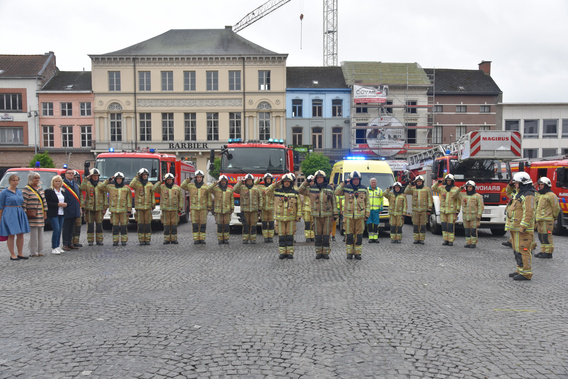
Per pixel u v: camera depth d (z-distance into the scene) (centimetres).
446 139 4628
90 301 648
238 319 563
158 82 4453
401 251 1181
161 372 405
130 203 1288
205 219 1312
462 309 616
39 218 1059
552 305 642
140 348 463
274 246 1269
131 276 828
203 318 567
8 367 414
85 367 416
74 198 1164
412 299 669
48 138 4534
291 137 4522
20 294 688
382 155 4484
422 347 472
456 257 1082
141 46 4541
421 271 895
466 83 4759
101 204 1268
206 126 4488
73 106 4503
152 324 542
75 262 981
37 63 4697
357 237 1035
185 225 1972
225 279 806
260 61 4462
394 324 547
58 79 4684
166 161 1722
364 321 558
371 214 1375
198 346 470
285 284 767
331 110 4534
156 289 725
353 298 673
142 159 1675
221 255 1095
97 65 4431
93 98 4466
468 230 1259
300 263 984
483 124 4644
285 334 509
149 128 4488
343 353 453
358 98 4372
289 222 1043
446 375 404
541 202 1078
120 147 4456
